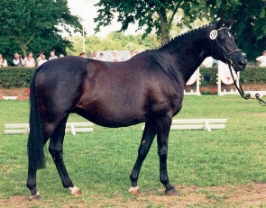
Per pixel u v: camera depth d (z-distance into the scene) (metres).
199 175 12.70
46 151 14.08
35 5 58.91
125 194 11.08
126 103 10.80
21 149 16.64
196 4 43.38
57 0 61.78
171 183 11.95
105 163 14.26
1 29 58.19
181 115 25.67
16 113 27.31
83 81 10.66
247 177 12.46
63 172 11.12
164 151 11.04
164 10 44.41
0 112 27.80
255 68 40.19
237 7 48.78
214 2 45.09
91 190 11.43
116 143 17.58
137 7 45.06
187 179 12.30
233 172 12.97
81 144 17.42
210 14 45.53
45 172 13.20
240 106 30.14
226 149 16.14
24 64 42.66
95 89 10.70
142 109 10.91
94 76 10.74
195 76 39.41
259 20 49.22
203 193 11.12
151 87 10.92
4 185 11.91
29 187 10.66
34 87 10.66
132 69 10.98
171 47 11.34
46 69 10.67
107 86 10.76
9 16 57.69
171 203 10.35
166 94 11.00
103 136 19.31
